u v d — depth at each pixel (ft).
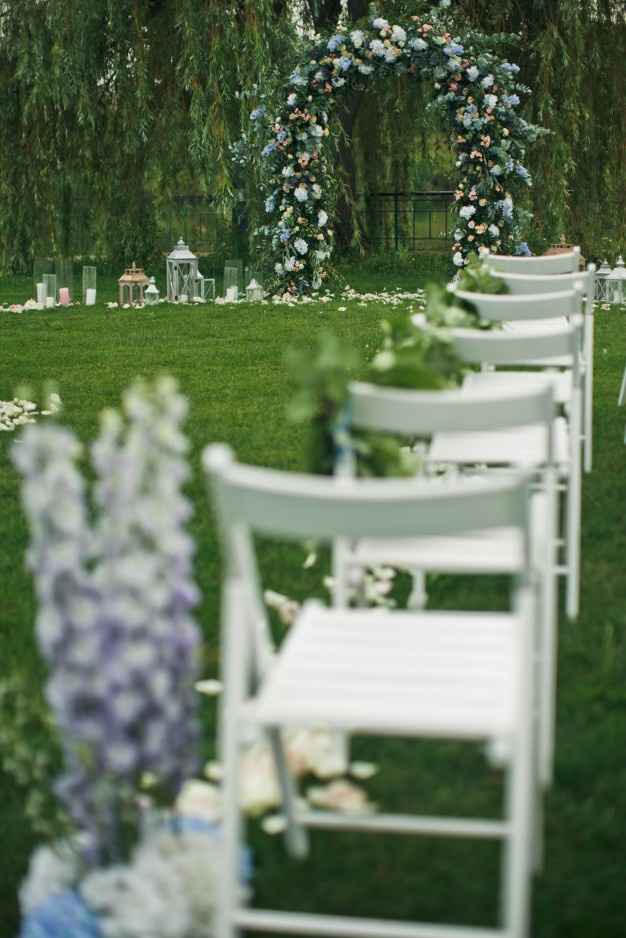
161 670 8.50
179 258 59.77
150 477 8.93
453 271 63.87
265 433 27.09
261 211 69.31
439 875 10.09
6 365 38.06
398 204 85.87
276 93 63.05
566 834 10.57
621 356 38.55
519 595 8.96
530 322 27.61
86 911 8.91
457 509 8.32
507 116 60.64
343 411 11.28
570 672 13.83
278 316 51.24
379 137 80.79
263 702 8.93
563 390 20.21
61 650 8.45
